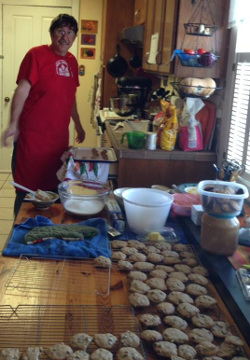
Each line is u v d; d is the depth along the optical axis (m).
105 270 1.45
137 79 3.70
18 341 1.07
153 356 1.05
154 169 2.53
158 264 1.51
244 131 2.21
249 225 1.74
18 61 5.09
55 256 1.51
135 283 1.33
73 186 2.11
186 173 2.55
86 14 5.03
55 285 1.34
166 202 1.77
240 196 1.47
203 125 2.59
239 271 1.36
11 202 4.41
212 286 1.39
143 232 1.77
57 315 1.18
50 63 2.62
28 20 5.00
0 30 5.00
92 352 1.04
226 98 2.43
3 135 2.57
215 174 2.55
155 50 2.92
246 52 2.16
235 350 1.06
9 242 1.60
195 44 2.38
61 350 1.02
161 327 1.16
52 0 4.96
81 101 5.31
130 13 4.36
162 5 2.73
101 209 1.96
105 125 3.63
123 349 1.04
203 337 1.10
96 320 1.17
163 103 2.58
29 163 2.75
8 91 5.16
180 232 1.82
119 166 2.50
